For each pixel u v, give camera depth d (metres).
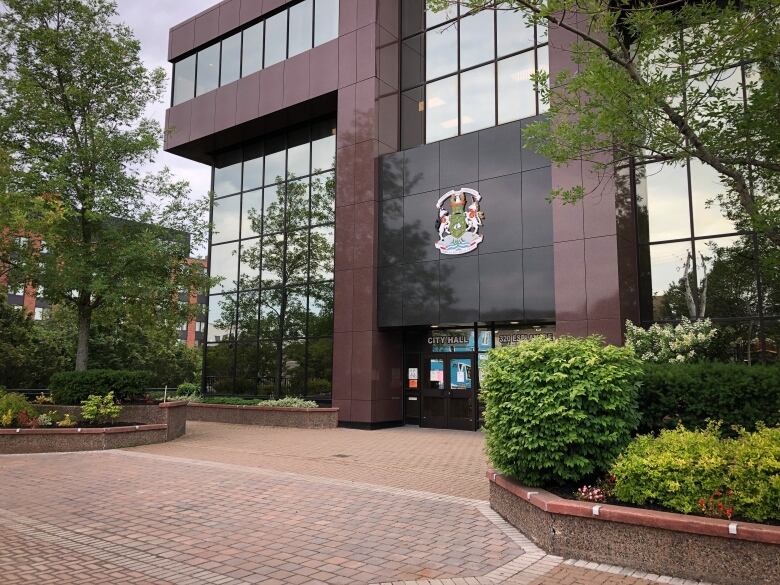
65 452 12.99
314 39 20.77
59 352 33.25
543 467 6.71
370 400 17.78
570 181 14.68
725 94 7.61
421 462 11.49
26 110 15.62
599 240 13.95
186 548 6.04
